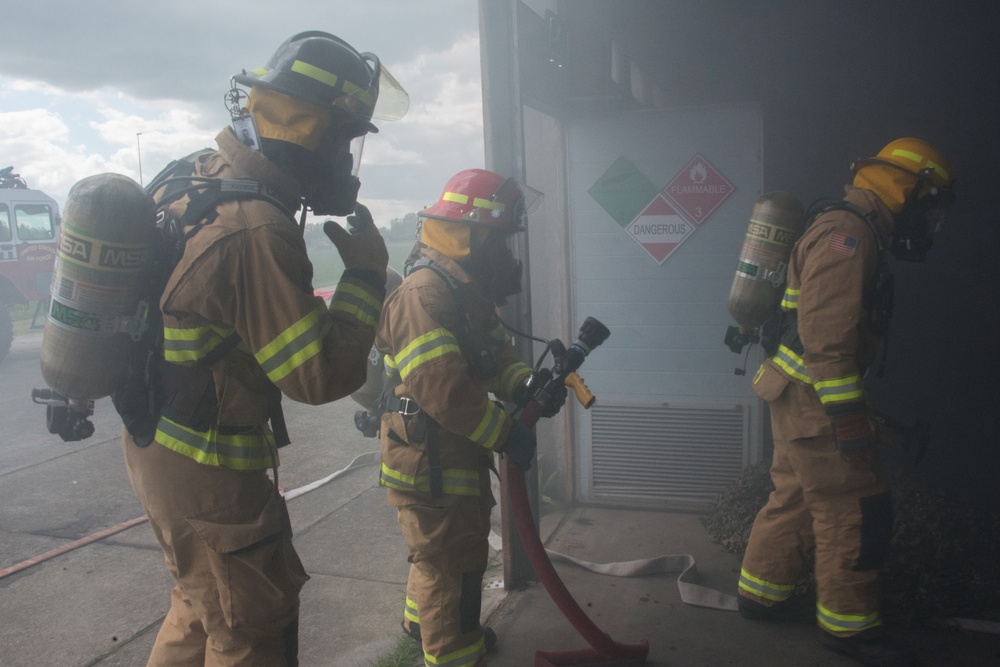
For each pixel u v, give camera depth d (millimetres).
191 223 1544
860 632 2580
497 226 2287
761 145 3773
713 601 3033
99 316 1502
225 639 1650
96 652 2830
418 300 2131
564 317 4098
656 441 4074
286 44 1676
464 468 2270
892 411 4766
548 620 2936
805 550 2824
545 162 4137
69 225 1467
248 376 1637
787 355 2674
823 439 2566
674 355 4000
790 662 2637
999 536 3141
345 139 1712
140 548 3762
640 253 3973
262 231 1519
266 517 1681
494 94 2936
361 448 5531
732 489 3820
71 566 3562
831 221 2482
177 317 1536
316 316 1537
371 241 1725
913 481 3611
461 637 2254
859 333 2539
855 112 4664
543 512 4148
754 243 2758
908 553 3010
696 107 3820
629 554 3588
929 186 2508
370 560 3564
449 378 2047
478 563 2309
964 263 4566
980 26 4414
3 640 2924
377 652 2750
